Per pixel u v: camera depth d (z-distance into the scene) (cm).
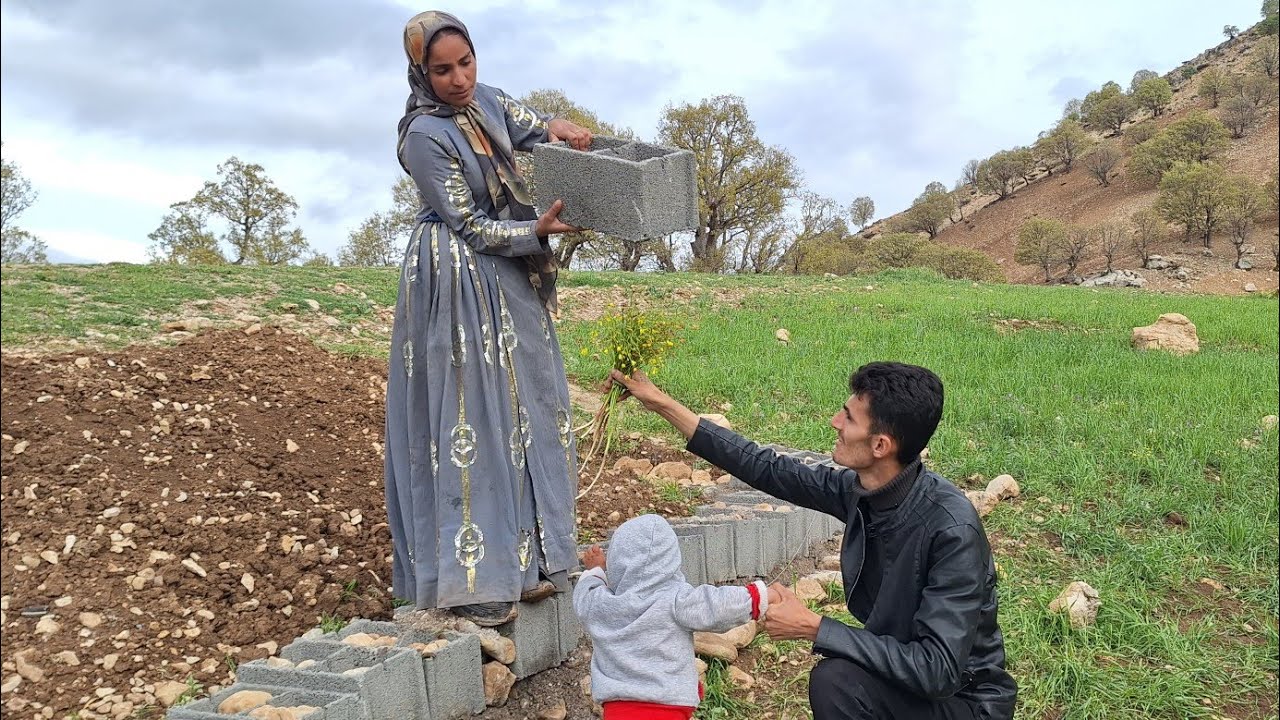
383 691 320
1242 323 1608
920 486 306
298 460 484
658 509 546
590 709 384
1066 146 7938
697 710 394
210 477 446
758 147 4172
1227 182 5500
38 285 866
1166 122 7688
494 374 352
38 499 400
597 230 337
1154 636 474
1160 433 791
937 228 8275
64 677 326
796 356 1070
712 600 306
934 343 1200
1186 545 584
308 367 612
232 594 383
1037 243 5969
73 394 474
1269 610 520
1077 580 534
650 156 367
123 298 869
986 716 303
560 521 375
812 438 732
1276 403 949
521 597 370
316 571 408
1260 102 7250
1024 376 1005
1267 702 440
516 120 382
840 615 475
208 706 310
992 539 584
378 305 1075
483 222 346
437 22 337
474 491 348
